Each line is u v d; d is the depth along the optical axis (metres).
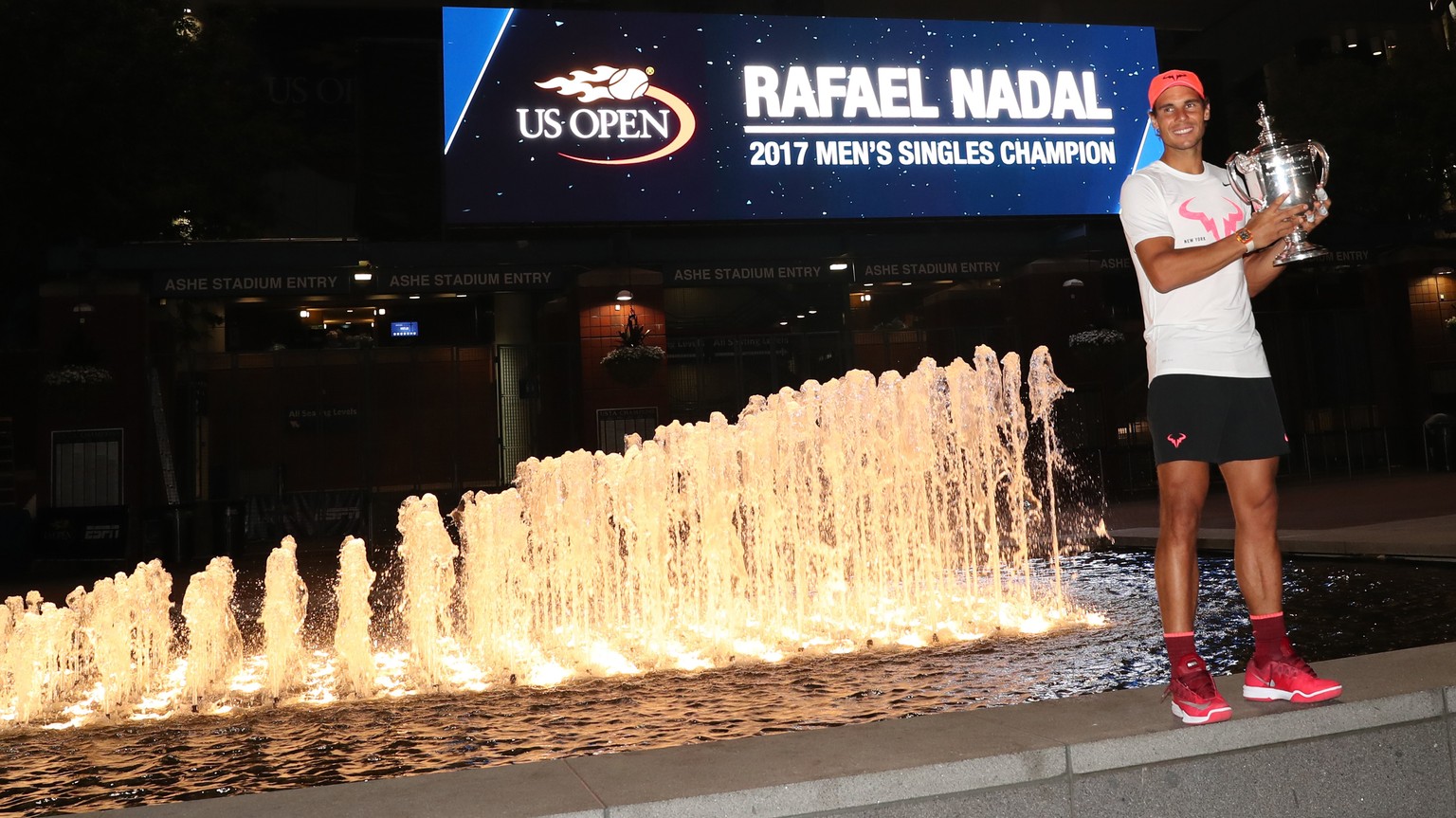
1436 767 2.33
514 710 4.14
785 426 8.85
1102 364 18.80
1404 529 8.19
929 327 21.80
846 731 2.33
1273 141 2.62
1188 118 2.79
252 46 22.09
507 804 1.94
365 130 18.44
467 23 17.66
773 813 1.95
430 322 20.69
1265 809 2.22
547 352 19.22
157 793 3.26
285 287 17.33
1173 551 2.54
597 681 4.69
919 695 4.03
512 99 17.64
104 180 17.36
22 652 5.25
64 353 16.34
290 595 5.93
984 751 2.09
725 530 8.39
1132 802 2.14
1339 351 20.89
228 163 18.75
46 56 16.55
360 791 2.09
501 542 7.31
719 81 18.31
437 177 18.52
